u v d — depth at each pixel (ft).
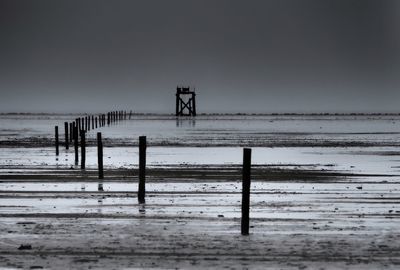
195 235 185.16
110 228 195.11
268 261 154.81
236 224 203.21
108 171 372.99
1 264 150.10
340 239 179.83
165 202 250.98
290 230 193.26
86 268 147.43
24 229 192.44
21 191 283.38
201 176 351.67
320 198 265.75
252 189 295.89
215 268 148.46
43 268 147.13
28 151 542.98
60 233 186.29
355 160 463.42
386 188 301.43
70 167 397.80
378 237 182.60
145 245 171.12
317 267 149.18
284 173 371.76
